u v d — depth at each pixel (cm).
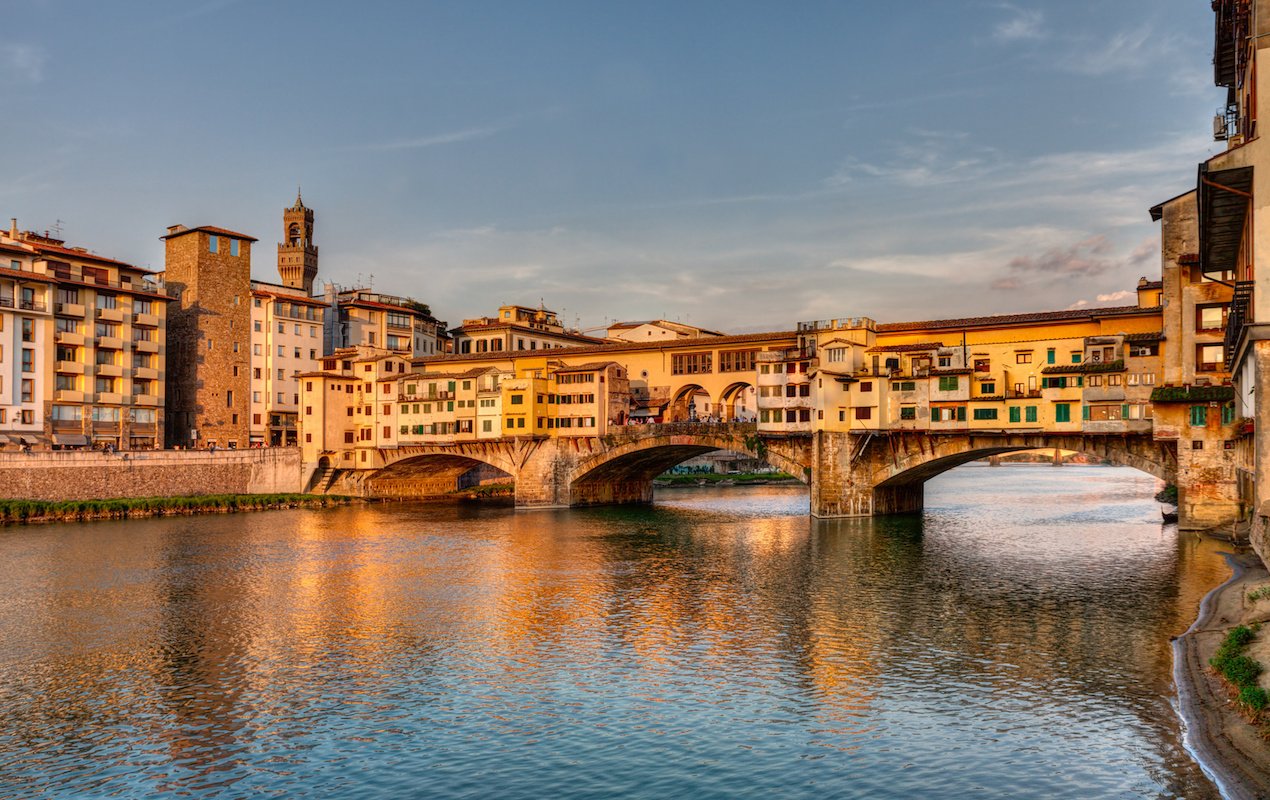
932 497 13675
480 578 6359
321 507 11881
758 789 2852
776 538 8350
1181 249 7488
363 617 5156
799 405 9856
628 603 5475
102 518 9912
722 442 10388
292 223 16325
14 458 9575
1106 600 5278
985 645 4366
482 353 13288
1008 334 9344
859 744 3178
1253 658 3516
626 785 2900
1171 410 7400
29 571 6638
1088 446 8250
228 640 4659
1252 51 3503
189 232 12825
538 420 11469
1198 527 7381
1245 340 3578
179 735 3366
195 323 12706
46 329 10569
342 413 12812
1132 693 3556
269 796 2872
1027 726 3275
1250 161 3372
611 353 12100
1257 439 3441
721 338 11181
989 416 8656
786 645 4456
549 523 9819
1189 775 2795
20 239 11344
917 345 9600
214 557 7331
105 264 11500
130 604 5519
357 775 3008
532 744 3238
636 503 12388
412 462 12812
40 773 3050
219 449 11681
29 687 3909
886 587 5866
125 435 11350
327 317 15100
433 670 4119
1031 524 9381
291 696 3778
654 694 3747
